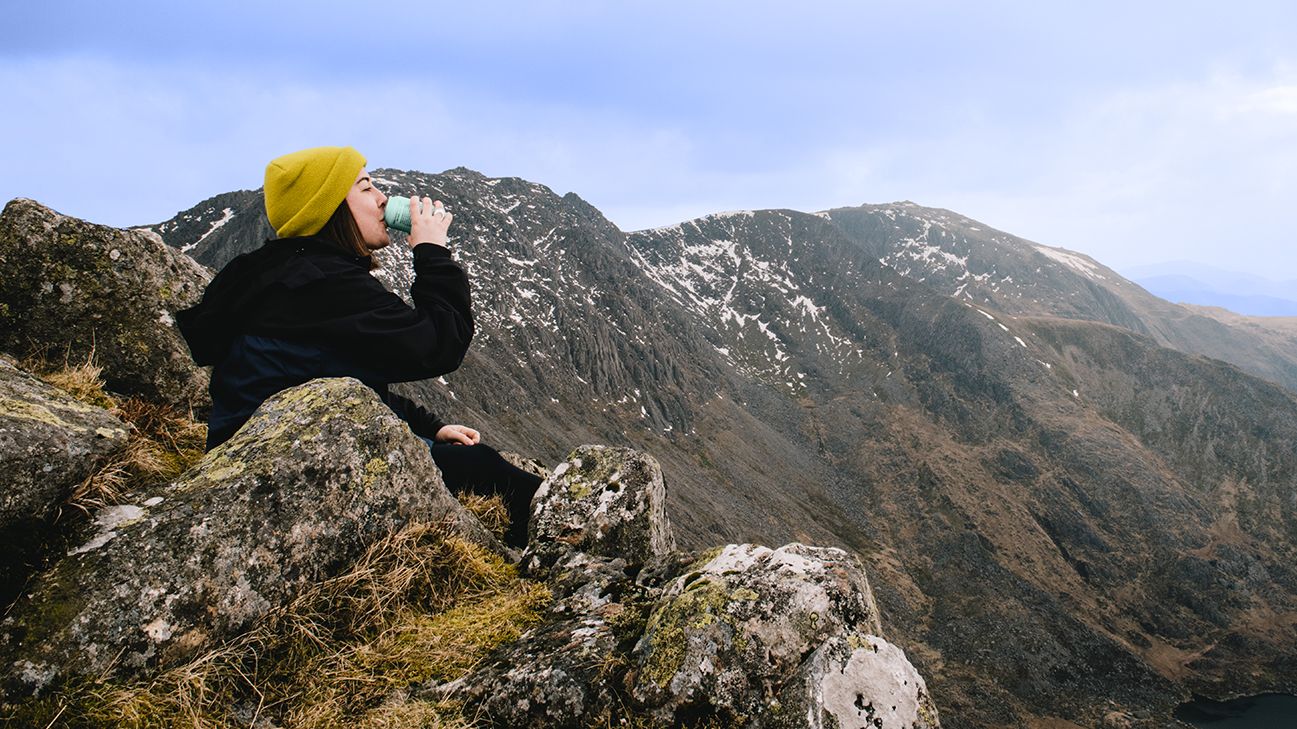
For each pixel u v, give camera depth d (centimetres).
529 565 489
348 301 388
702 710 308
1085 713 15675
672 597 363
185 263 700
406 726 315
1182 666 18000
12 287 592
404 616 387
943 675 16625
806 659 315
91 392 543
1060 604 19762
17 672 278
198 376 649
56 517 326
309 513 373
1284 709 16050
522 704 327
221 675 319
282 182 386
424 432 558
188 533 334
